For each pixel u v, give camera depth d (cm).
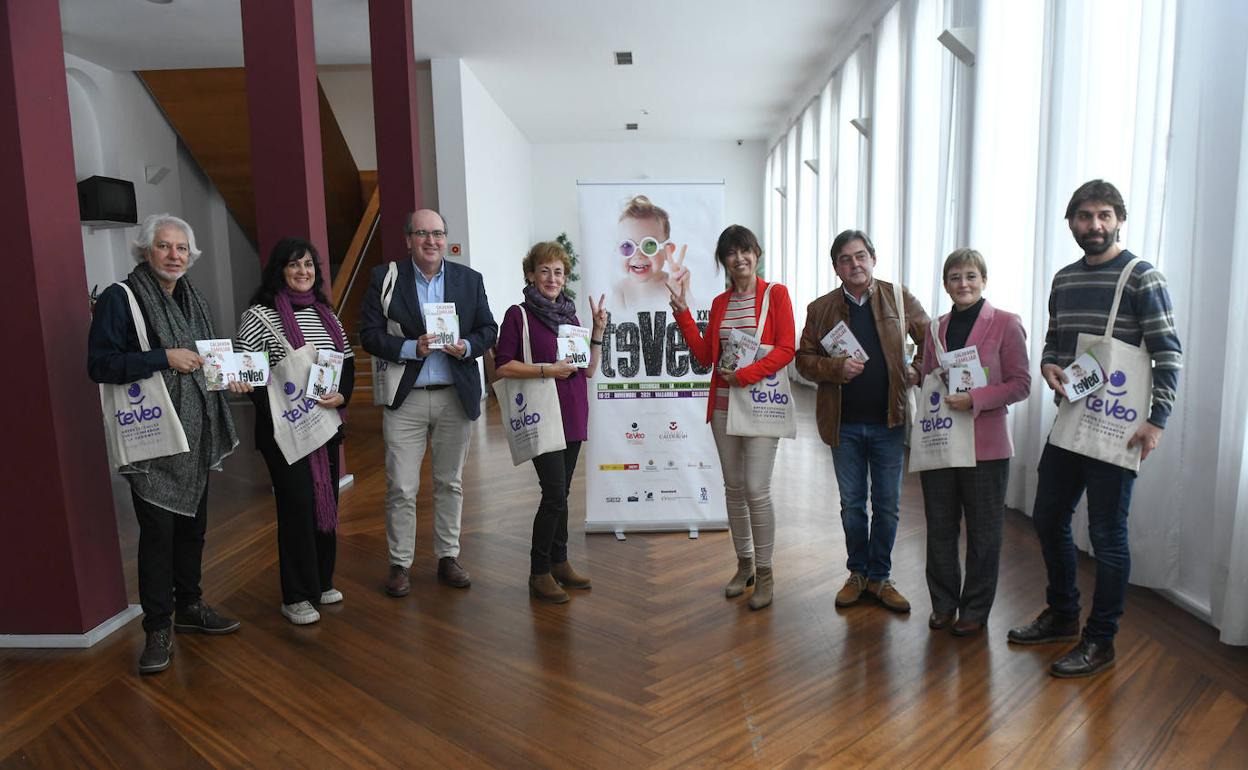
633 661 281
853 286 307
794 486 514
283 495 309
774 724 237
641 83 1030
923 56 586
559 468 330
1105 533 256
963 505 290
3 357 286
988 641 288
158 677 275
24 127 279
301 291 312
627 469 422
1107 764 213
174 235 278
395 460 342
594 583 357
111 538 315
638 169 1493
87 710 253
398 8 648
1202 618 297
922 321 309
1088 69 362
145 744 233
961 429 278
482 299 350
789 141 1202
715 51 893
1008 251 446
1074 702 244
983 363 280
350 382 331
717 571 368
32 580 296
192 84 929
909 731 231
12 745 234
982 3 463
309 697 259
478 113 991
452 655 288
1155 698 245
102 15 746
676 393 417
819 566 371
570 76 985
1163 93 307
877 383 307
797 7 759
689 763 219
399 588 344
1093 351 250
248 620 323
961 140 503
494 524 450
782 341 310
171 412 276
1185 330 300
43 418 288
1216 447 294
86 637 299
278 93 478
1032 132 426
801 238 1100
